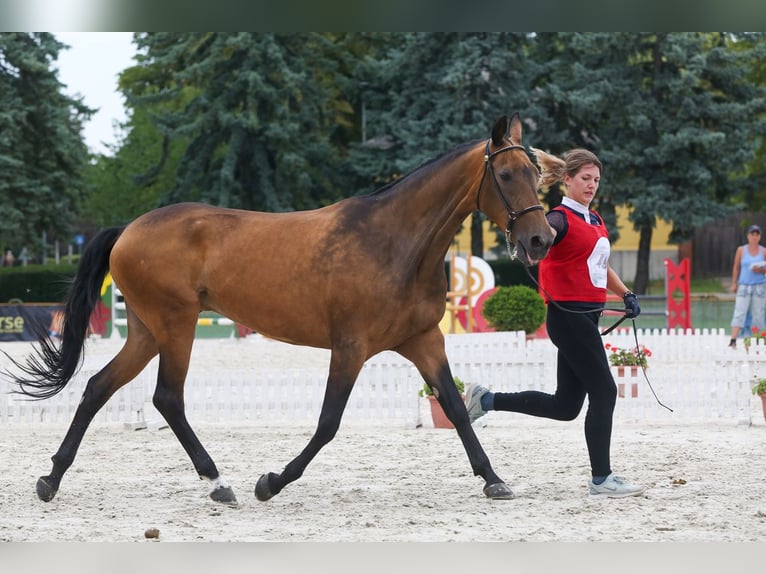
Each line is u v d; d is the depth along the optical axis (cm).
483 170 784
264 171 4528
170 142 6225
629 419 1327
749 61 4559
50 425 1327
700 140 4328
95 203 6675
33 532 704
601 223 833
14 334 2725
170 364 855
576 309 809
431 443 1139
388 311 793
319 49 4747
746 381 1305
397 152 4603
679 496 817
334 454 1066
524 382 1362
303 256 809
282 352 2358
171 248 851
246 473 962
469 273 2483
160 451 1103
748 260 2036
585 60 4578
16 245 4497
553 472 944
